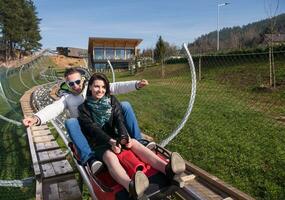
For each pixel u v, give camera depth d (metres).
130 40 47.56
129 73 31.17
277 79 13.08
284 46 16.52
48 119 4.23
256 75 14.45
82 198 5.04
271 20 15.37
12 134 9.56
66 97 4.49
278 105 9.78
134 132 4.05
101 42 47.38
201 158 6.16
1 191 5.73
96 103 3.93
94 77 3.96
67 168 5.86
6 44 65.19
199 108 10.09
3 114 12.30
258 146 6.44
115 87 4.94
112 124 3.96
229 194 4.67
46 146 7.35
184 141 7.20
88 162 3.73
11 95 14.95
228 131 7.54
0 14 61.19
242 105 10.10
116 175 3.43
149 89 15.57
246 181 5.09
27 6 72.06
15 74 20.81
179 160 3.34
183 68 20.86
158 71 23.97
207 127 8.01
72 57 61.38
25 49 71.69
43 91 18.50
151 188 3.39
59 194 5.08
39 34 75.88
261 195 4.66
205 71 17.53
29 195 5.47
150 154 3.59
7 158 7.55
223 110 9.57
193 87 6.82
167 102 11.88
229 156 6.09
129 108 4.10
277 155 5.90
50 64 46.47
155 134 8.15
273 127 7.55
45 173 5.64
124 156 3.66
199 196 4.36
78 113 4.05
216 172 5.50
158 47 32.44
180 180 3.35
